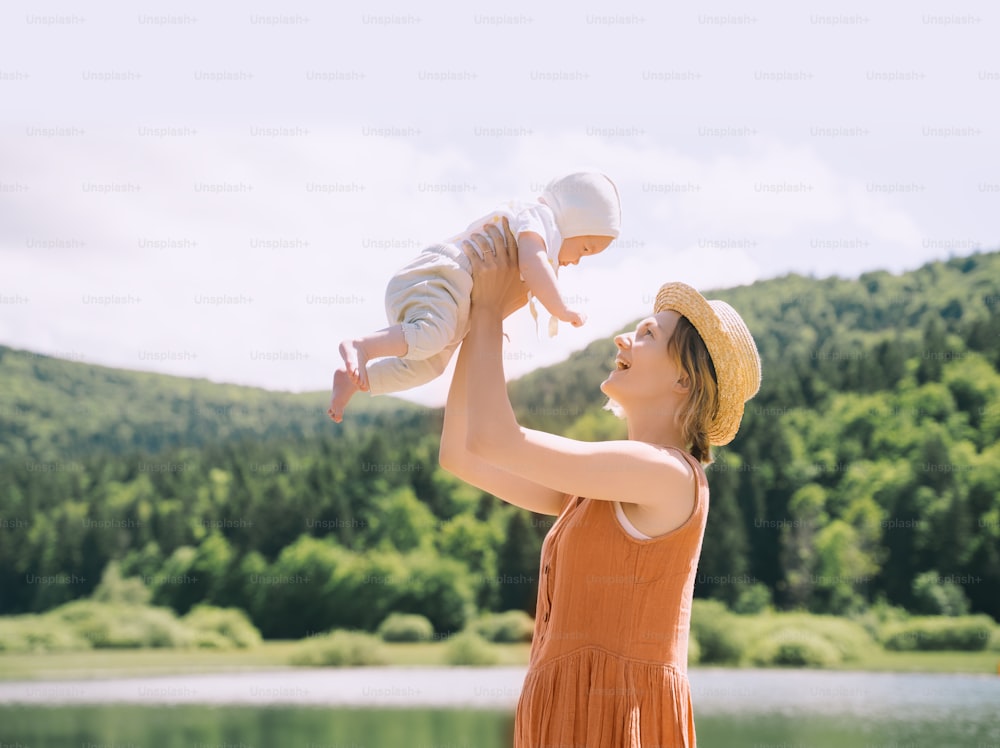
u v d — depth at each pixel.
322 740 15.20
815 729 15.34
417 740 14.95
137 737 16.16
